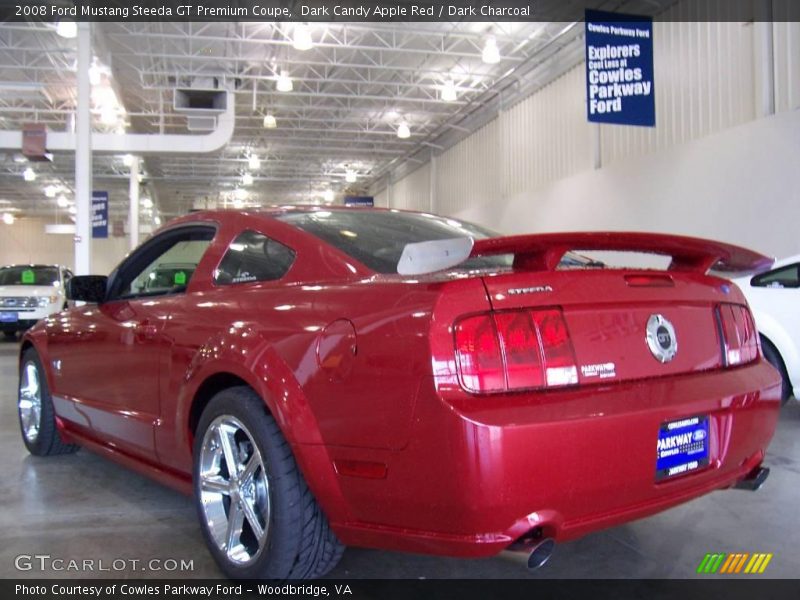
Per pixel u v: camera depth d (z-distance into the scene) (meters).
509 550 1.70
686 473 1.94
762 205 9.13
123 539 2.68
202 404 2.48
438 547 1.75
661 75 11.24
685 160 10.52
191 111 14.24
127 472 3.64
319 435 1.93
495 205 17.30
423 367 1.69
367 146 23.00
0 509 3.04
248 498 2.21
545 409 1.67
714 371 2.08
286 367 2.02
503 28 13.16
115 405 3.01
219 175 27.56
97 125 20.28
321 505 1.98
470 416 1.62
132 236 21.56
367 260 2.24
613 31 9.37
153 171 26.70
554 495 1.68
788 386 5.02
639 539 2.64
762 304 5.05
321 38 13.34
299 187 30.81
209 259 2.68
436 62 15.01
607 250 1.96
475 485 1.61
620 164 12.12
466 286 1.74
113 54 14.49
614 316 1.87
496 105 17.30
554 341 1.76
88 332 3.25
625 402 1.78
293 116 19.23
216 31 13.12
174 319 2.60
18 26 12.48
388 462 1.77
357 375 1.84
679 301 2.02
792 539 2.63
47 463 3.82
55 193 30.73
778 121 8.87
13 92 17.44
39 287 12.59
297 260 2.34
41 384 3.82
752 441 2.12
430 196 22.28
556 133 14.50
